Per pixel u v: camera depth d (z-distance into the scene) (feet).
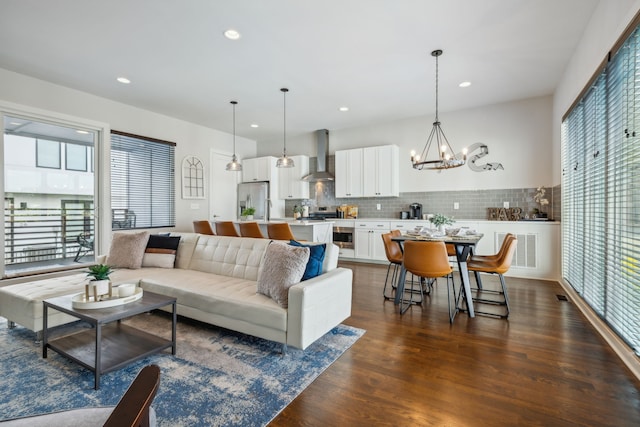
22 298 7.86
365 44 10.53
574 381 6.25
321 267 8.46
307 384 6.15
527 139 16.17
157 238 11.82
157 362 6.97
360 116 18.90
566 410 5.37
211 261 10.86
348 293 9.01
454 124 17.97
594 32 8.87
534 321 9.57
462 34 9.95
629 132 6.93
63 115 13.89
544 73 12.98
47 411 5.30
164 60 11.59
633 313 6.81
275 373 6.54
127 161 16.44
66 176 14.23
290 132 22.85
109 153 15.55
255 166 23.65
